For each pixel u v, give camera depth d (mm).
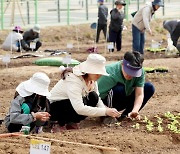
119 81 10211
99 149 8570
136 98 10273
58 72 16406
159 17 34656
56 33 28078
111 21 22281
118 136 9250
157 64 18156
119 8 22250
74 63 17016
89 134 9367
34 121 9500
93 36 28688
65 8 42219
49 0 48125
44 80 9391
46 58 18281
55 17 35344
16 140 8789
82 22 31578
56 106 9969
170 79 15695
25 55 20234
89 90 9742
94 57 9453
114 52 22547
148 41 27547
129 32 29703
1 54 20938
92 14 37719
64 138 9031
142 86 10266
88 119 10820
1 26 27609
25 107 9352
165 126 10055
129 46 25375
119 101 10477
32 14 36750
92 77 9500
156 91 14156
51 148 8336
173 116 10672
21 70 16766
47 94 9430
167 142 9305
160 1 18906
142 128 9945
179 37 20172
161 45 24891
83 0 46469
